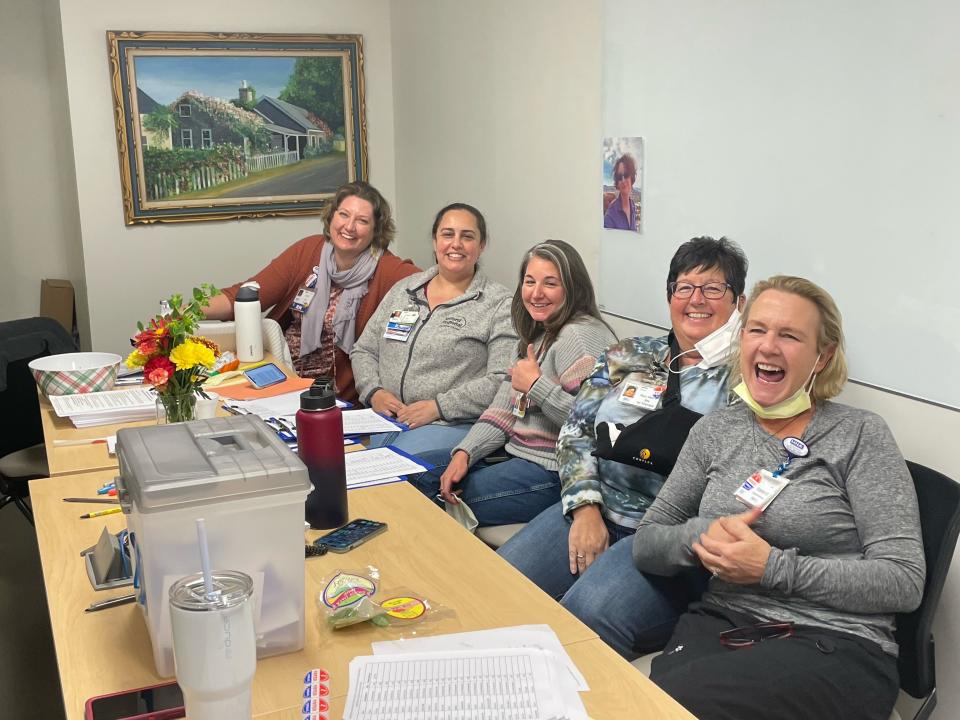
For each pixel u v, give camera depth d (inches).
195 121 183.2
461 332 122.6
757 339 69.5
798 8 89.3
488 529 101.7
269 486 48.3
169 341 81.1
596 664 50.3
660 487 87.7
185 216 185.8
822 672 61.6
